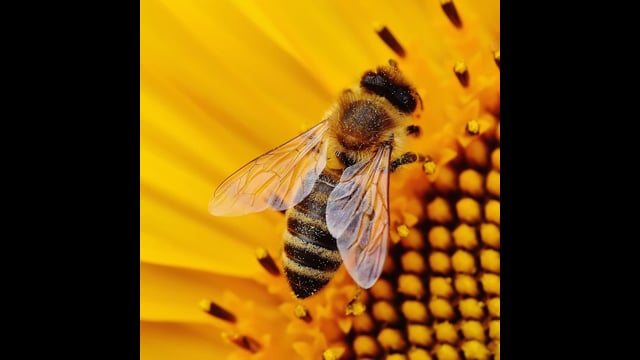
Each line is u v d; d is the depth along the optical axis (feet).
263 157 0.30
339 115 0.30
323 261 0.30
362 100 0.30
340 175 0.30
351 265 0.29
